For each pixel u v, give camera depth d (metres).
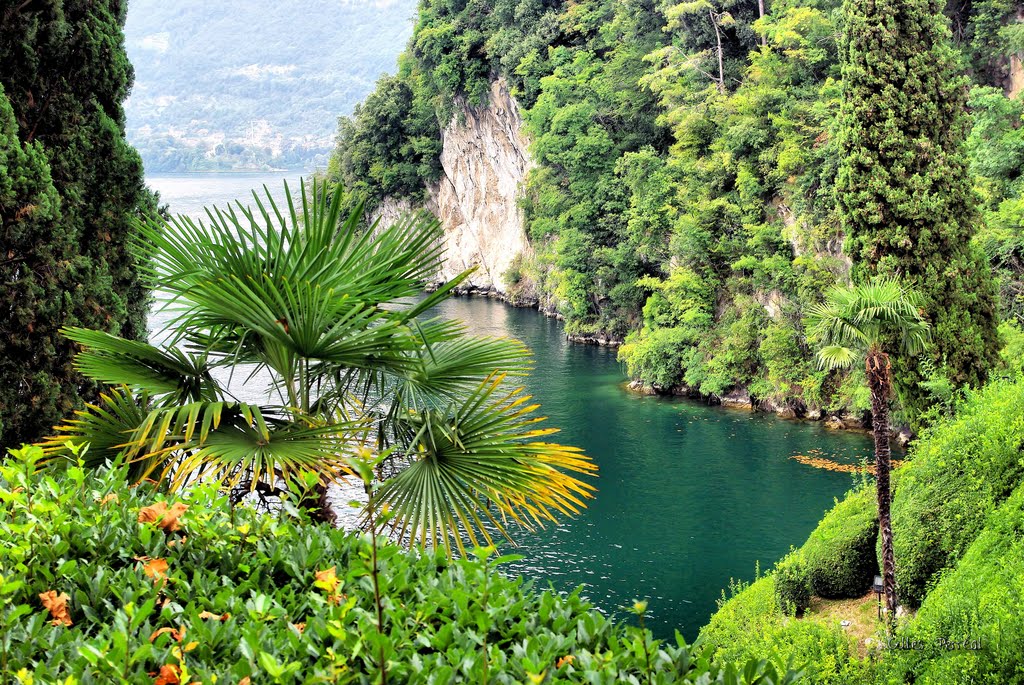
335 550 5.59
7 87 14.52
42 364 14.34
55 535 5.17
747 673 3.84
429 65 109.56
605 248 70.19
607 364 63.78
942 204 34.03
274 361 8.44
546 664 3.89
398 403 8.48
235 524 5.72
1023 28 45.81
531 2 91.38
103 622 4.67
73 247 14.90
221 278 8.10
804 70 53.94
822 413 48.25
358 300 8.47
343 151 126.62
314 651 4.05
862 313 22.03
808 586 23.61
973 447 22.28
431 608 4.45
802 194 49.50
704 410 50.69
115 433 8.23
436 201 119.44
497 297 106.00
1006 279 37.81
